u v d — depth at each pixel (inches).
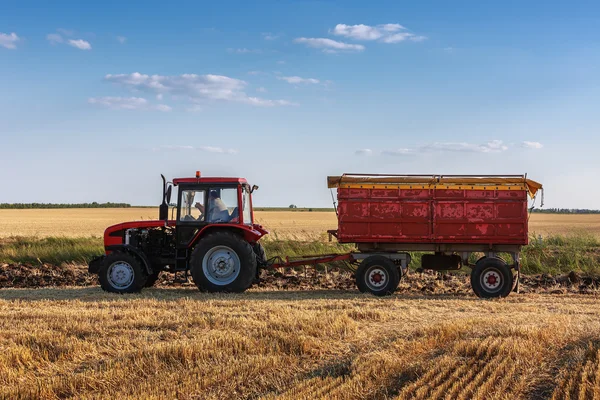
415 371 259.3
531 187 509.7
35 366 277.9
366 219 519.5
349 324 341.7
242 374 263.0
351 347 305.4
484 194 508.7
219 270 512.7
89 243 951.0
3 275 649.0
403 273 572.7
